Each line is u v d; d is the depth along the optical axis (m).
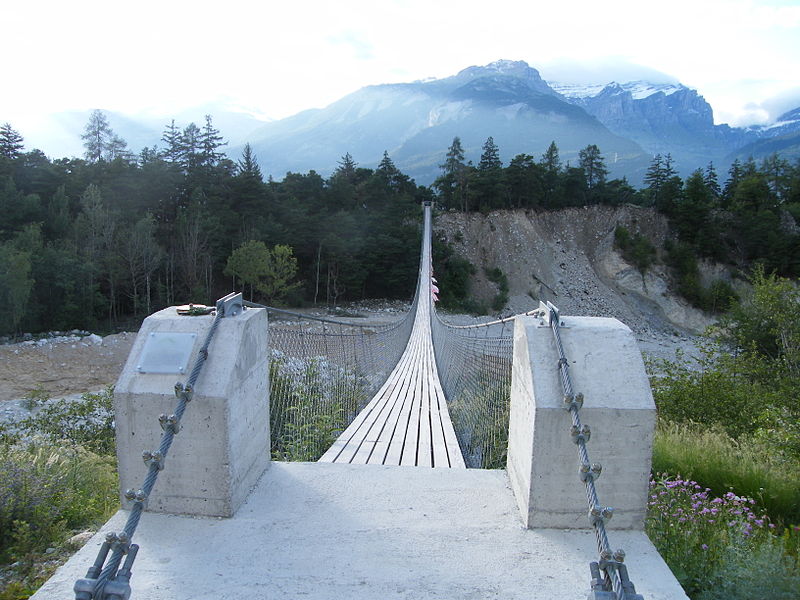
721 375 9.91
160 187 48.66
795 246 61.84
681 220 65.44
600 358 2.64
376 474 3.12
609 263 63.38
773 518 4.61
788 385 10.48
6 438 8.59
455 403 8.53
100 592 1.68
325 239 49.53
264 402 3.11
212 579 2.14
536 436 2.48
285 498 2.81
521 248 62.56
